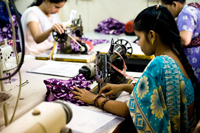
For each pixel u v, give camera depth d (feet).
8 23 10.94
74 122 3.89
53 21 11.03
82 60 7.95
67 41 8.65
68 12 16.61
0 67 3.67
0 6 10.42
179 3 7.98
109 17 15.88
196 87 4.37
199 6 8.26
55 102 2.64
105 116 4.16
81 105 4.68
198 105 4.64
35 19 9.33
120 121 4.00
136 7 15.07
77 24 9.01
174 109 3.73
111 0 15.44
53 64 7.43
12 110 4.30
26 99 4.81
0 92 3.48
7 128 2.08
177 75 3.71
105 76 5.13
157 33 3.89
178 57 3.99
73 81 5.19
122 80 6.02
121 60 5.70
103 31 14.98
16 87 5.46
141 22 4.01
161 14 3.86
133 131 4.84
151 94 3.59
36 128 2.12
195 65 8.37
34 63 7.41
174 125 3.81
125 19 15.61
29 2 15.33
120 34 14.25
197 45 8.28
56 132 2.32
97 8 15.94
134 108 3.71
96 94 5.18
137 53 8.68
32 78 6.11
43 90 5.31
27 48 9.69
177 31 4.01
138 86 3.76
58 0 8.87
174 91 3.68
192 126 4.23
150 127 3.56
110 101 4.38
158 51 4.08
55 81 4.94
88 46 8.64
